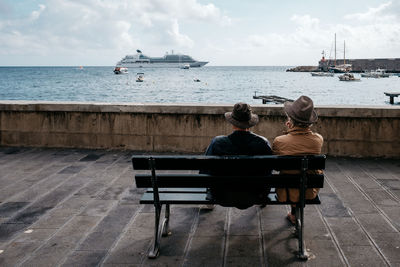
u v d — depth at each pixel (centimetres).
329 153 618
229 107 638
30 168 571
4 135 716
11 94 6944
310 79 12962
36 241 334
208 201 308
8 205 423
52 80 12362
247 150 305
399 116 583
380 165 559
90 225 367
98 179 515
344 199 422
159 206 312
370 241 322
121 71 18700
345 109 596
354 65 18625
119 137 683
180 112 652
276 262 292
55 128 699
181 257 303
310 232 342
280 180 296
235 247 318
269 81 11400
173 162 293
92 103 689
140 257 304
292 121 312
